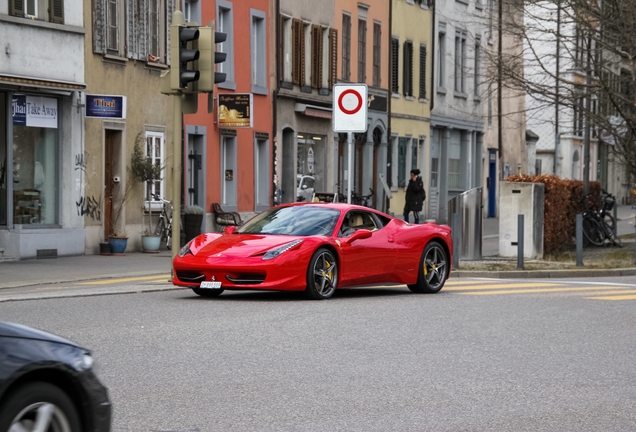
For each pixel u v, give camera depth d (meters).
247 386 9.58
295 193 40.53
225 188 35.94
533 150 68.88
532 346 12.38
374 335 12.90
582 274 24.36
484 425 8.26
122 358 10.88
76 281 20.58
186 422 8.13
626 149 32.81
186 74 18.14
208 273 16.52
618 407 9.05
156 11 31.33
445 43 55.19
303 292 16.86
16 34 25.45
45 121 26.72
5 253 25.28
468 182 58.31
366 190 46.84
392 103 49.25
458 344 12.37
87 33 27.92
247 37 36.94
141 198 30.42
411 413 8.62
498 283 21.59
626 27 30.58
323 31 43.00
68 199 27.38
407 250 18.42
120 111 27.34
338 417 8.41
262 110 38.03
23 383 5.86
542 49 64.06
